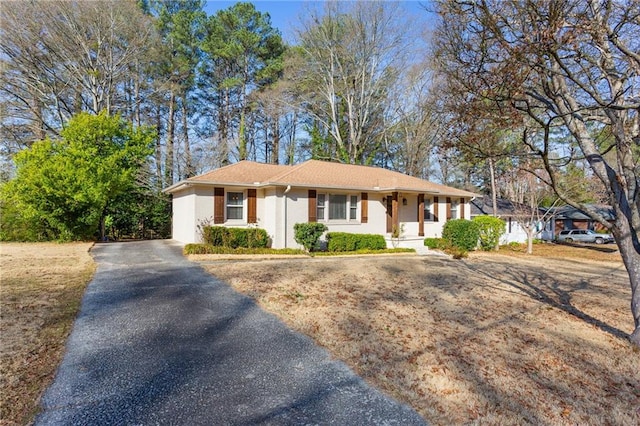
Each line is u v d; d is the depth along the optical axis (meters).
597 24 3.86
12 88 19.97
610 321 6.28
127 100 25.34
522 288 9.09
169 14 26.45
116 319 5.23
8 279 7.50
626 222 5.12
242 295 6.80
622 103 4.86
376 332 5.00
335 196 15.70
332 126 28.12
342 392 3.33
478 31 4.48
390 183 16.97
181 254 12.25
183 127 28.53
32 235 15.85
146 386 3.34
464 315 6.18
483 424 2.91
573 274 12.12
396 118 26.69
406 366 3.94
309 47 25.61
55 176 14.29
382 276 9.70
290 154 32.72
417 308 6.48
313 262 11.68
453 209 20.02
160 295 6.66
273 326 5.12
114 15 20.77
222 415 2.90
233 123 30.38
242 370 3.73
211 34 27.52
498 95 4.72
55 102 21.30
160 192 22.02
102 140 16.52
